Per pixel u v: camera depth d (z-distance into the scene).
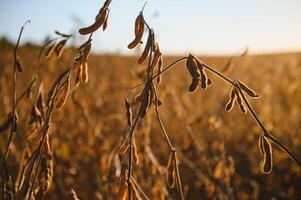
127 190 1.45
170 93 3.29
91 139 3.62
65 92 1.60
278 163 4.56
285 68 8.78
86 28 1.50
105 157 3.01
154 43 1.46
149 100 1.40
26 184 1.62
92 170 4.03
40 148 1.62
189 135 2.97
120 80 5.93
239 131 5.11
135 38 1.46
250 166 4.51
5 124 1.82
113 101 5.50
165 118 4.75
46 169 1.73
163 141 4.56
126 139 1.54
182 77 7.41
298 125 5.54
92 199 3.53
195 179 3.91
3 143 3.41
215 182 3.21
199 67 1.38
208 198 3.66
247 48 2.52
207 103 6.14
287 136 5.26
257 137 4.98
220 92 6.02
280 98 7.01
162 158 4.27
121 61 6.90
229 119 5.46
